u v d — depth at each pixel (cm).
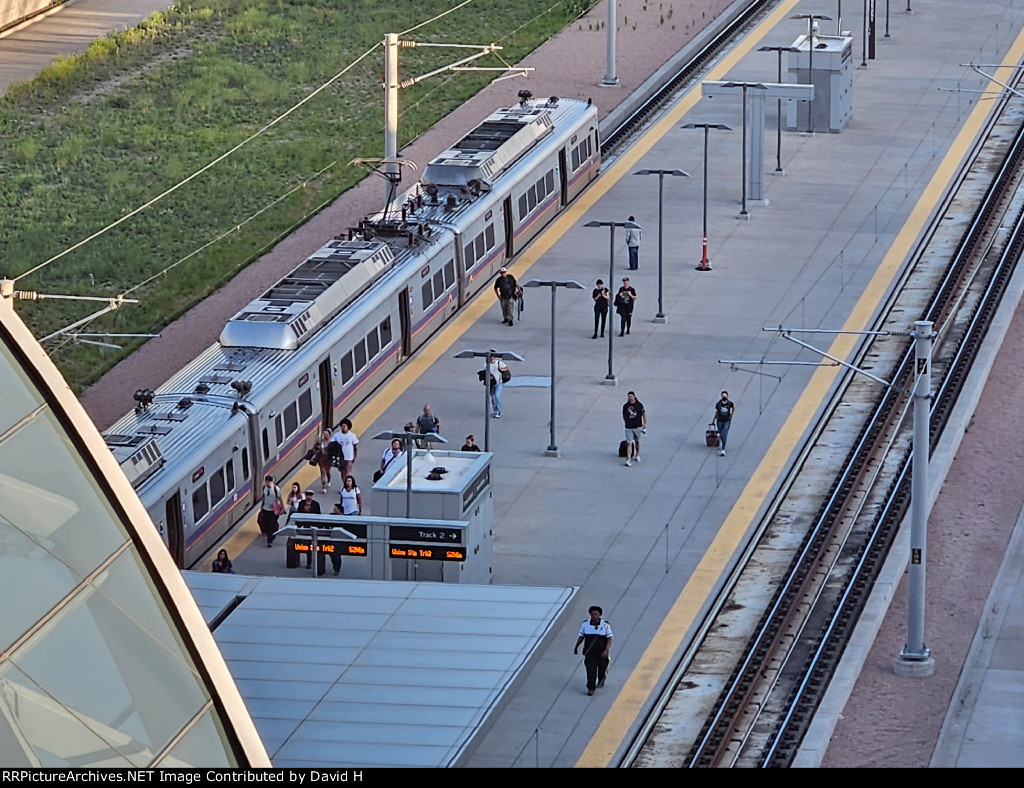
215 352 7875
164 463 6894
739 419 8375
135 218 11138
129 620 3409
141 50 14112
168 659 3450
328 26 14850
